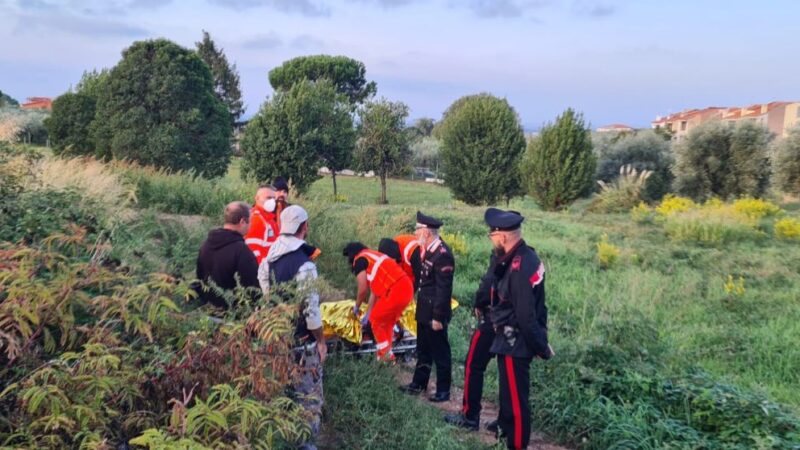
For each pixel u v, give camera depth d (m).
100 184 8.25
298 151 31.55
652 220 19.44
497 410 5.80
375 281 5.96
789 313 9.63
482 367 5.11
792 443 4.60
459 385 6.23
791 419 4.96
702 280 11.47
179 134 27.92
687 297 10.38
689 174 26.33
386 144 37.00
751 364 7.49
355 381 5.28
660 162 32.91
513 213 4.78
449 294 5.54
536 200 28.00
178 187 12.24
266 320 3.23
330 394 5.03
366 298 6.76
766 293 10.66
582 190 26.97
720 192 26.36
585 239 15.26
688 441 4.78
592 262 12.84
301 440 3.90
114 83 27.84
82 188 7.05
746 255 13.73
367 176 58.91
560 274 11.72
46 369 2.79
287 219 4.32
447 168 32.25
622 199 25.27
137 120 27.62
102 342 3.13
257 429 2.84
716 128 26.11
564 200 27.02
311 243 9.43
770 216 19.58
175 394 3.10
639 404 5.23
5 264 3.25
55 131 29.23
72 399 2.81
